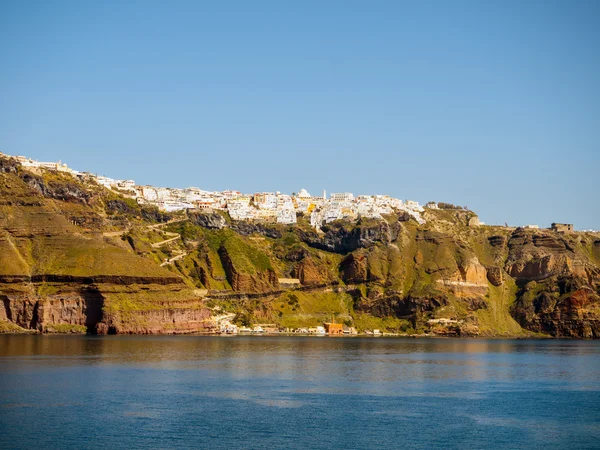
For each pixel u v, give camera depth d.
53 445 134.88
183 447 135.25
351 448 137.12
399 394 191.50
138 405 167.50
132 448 133.88
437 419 160.62
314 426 151.88
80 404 167.12
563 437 147.38
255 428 149.00
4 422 149.38
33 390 183.38
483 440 144.38
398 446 139.00
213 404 171.00
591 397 191.12
